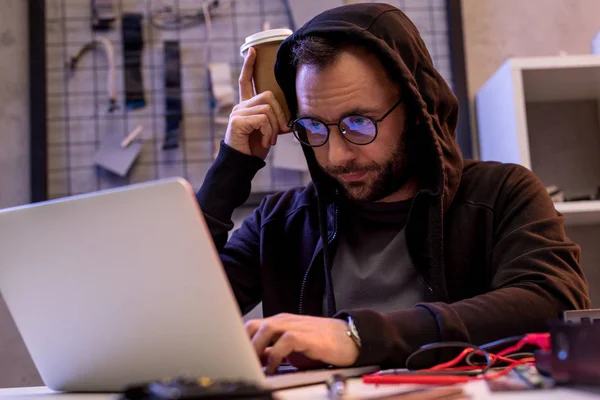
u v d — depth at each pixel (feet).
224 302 2.49
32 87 7.28
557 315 3.55
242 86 5.16
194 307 2.54
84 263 2.73
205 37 7.54
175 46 7.49
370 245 4.83
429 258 4.49
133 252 2.60
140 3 7.54
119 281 2.67
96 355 2.90
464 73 7.47
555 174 7.45
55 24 7.47
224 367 2.59
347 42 4.30
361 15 4.43
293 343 2.87
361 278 4.73
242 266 5.31
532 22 7.74
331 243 4.86
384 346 3.05
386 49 4.18
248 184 5.09
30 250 2.86
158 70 7.48
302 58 4.34
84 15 7.48
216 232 4.92
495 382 2.51
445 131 4.65
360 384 2.74
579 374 2.31
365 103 4.26
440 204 4.40
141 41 7.47
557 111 7.52
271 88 5.05
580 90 7.16
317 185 4.89
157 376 2.78
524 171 4.81
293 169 7.37
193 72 7.50
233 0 7.60
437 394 2.24
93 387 3.08
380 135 4.37
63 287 2.84
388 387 2.62
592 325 2.32
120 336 2.78
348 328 3.11
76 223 2.69
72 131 7.37
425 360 3.13
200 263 2.49
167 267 2.54
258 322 3.09
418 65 4.49
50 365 3.12
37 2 7.38
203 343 2.59
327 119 4.33
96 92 7.42
